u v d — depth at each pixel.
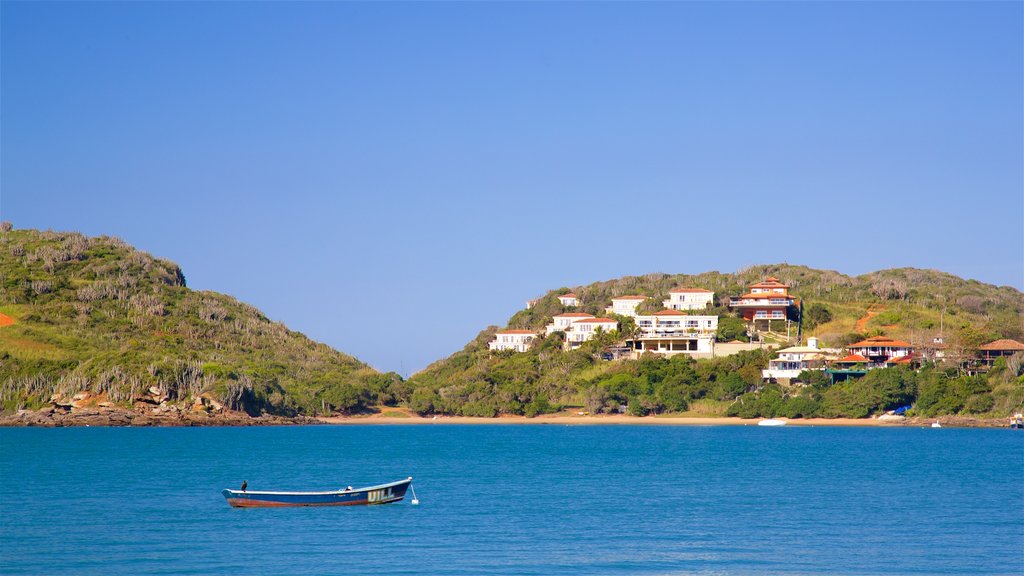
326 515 71.44
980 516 72.88
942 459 120.38
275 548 59.44
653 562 56.28
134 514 71.81
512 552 58.69
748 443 150.75
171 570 53.91
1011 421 178.88
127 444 150.12
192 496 82.62
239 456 126.62
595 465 113.69
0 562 55.81
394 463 116.75
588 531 65.81
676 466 112.12
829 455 127.19
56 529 65.56
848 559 57.28
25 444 149.00
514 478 98.75
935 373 195.75
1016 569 54.88
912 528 67.56
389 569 54.19
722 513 74.06
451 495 84.06
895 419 188.12
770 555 58.28
